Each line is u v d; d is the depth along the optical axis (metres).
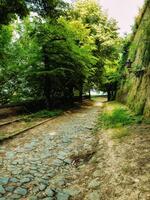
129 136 8.82
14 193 5.67
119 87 31.05
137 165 5.96
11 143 10.14
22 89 22.59
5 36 19.28
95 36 36.81
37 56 20.28
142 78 14.88
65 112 21.59
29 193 5.68
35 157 8.33
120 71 29.69
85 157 8.20
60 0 11.54
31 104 21.39
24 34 21.02
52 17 12.27
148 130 9.23
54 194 5.64
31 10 11.38
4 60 20.12
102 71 37.12
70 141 10.46
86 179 6.29
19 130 12.35
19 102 20.78
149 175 5.34
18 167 7.34
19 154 8.66
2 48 19.61
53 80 22.14
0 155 8.48
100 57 36.81
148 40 13.30
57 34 20.44
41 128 13.44
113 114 14.64
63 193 5.70
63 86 25.47
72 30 21.44
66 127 13.75
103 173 6.20
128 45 25.27
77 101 35.09
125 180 5.36
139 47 18.03
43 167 7.38
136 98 15.26
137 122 11.10
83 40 28.09
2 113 17.02
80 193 5.63
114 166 6.24
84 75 26.94
